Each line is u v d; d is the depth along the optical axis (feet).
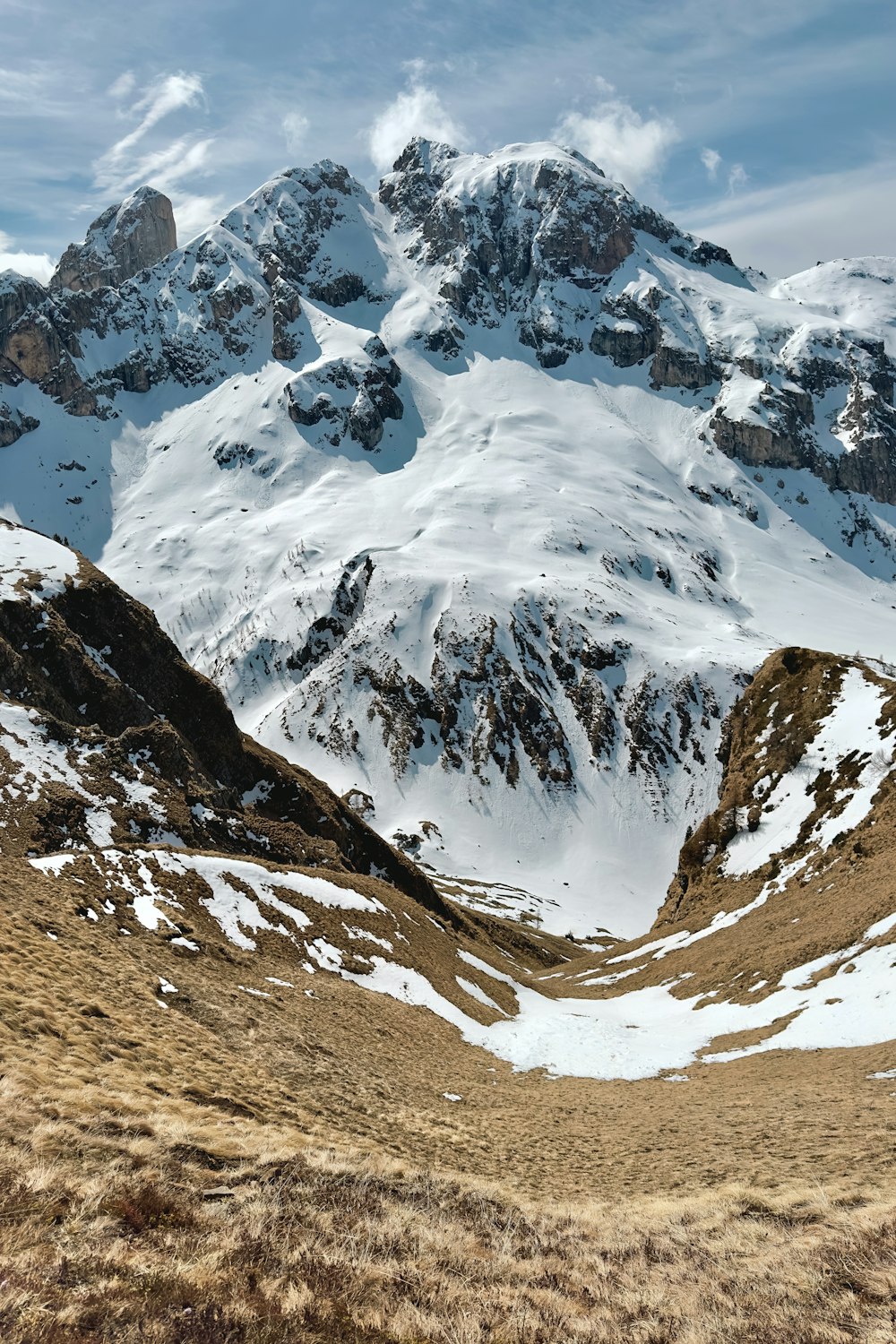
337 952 178.40
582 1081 152.35
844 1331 50.37
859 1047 136.36
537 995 250.16
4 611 257.55
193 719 303.27
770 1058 145.79
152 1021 99.50
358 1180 68.13
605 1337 50.29
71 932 120.37
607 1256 63.87
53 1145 56.24
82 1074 71.56
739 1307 54.39
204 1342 40.83
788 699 328.70
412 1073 131.34
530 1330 50.16
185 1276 45.98
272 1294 47.06
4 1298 39.42
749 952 214.07
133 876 160.86
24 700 234.99
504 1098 131.75
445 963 214.28
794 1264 60.23
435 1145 96.07
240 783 308.19
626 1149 103.19
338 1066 118.01
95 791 195.31
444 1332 47.83
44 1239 45.60
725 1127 106.52
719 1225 70.23
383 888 242.37
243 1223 54.49
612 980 276.41
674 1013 205.26
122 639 296.51
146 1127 64.34
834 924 194.49
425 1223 63.98
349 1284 50.85
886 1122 95.66
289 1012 134.21
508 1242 64.13
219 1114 76.18
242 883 181.98
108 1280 43.62
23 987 86.38
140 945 132.87
